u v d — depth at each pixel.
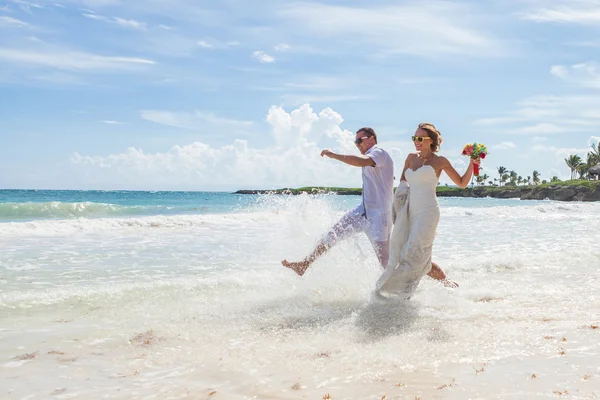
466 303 4.78
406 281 4.80
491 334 3.77
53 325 3.96
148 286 5.35
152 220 13.34
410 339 3.65
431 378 2.89
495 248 8.98
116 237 10.31
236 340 3.64
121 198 50.81
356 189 83.94
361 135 5.66
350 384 2.81
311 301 4.86
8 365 3.09
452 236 11.13
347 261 5.55
